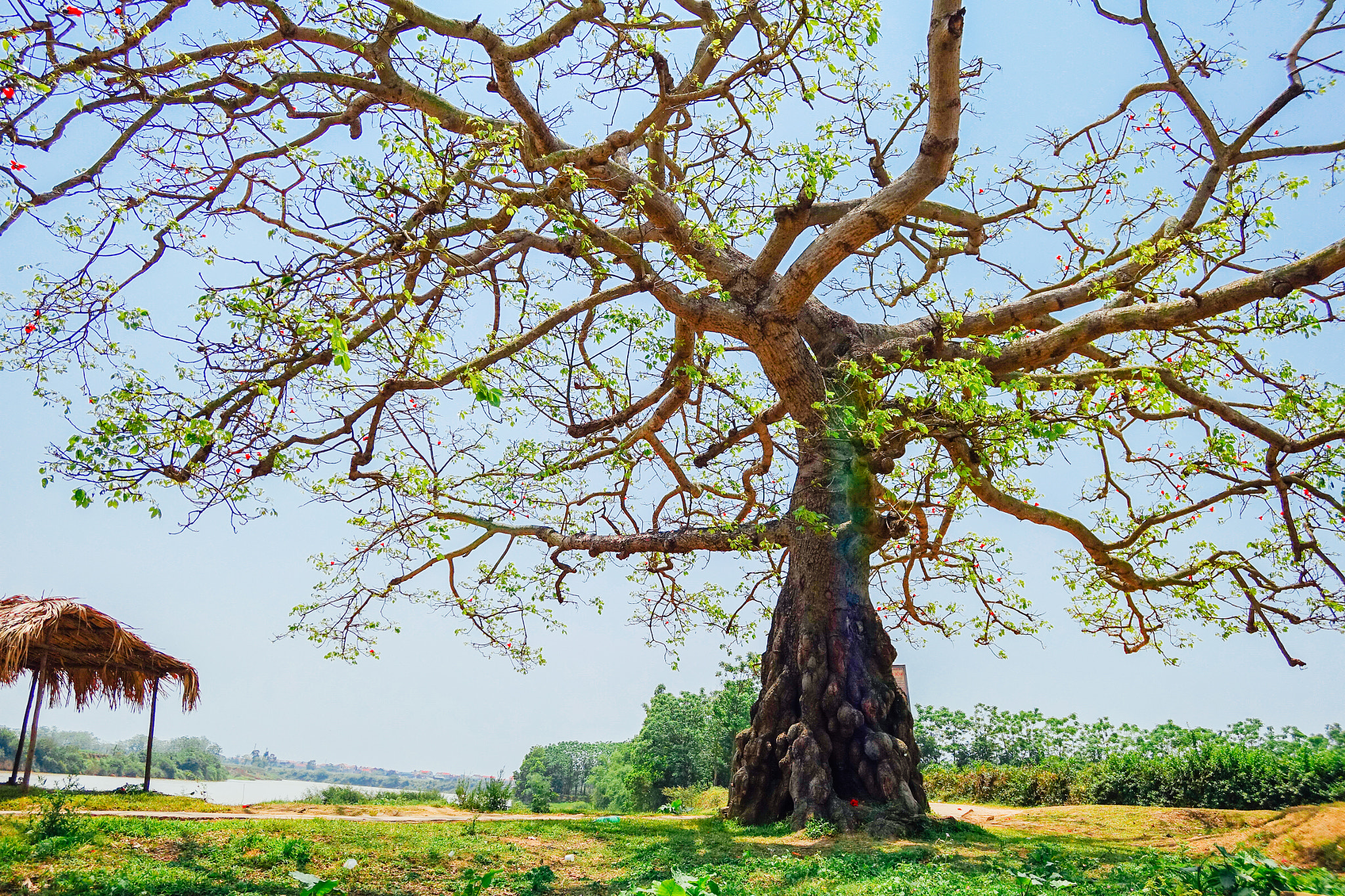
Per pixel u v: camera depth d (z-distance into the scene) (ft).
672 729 146.10
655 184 50.90
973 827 43.01
